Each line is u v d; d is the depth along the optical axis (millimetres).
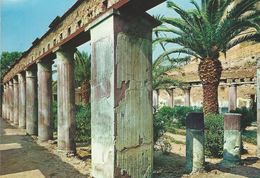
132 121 5012
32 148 9586
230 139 7848
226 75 21016
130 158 4945
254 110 19859
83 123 11156
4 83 25203
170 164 7738
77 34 6805
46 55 10062
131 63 5039
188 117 7008
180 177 6391
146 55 5371
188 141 6961
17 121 18516
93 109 5367
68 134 8500
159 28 11617
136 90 5117
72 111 8594
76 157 8211
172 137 12945
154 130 8281
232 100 20672
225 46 11844
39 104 10992
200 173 6680
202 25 11133
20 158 8023
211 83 11883
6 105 24250
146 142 5289
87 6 6680
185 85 23547
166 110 20062
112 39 4758
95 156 5254
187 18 11328
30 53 13680
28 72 13414
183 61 14406
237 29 10852
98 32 5227
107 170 4832
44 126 10906
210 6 10648
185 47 11875
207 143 9000
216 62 11891
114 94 4727
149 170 5324
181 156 8852
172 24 11602
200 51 11914
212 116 10039
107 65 4906
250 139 12258
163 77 15961
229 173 6773
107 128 4863
